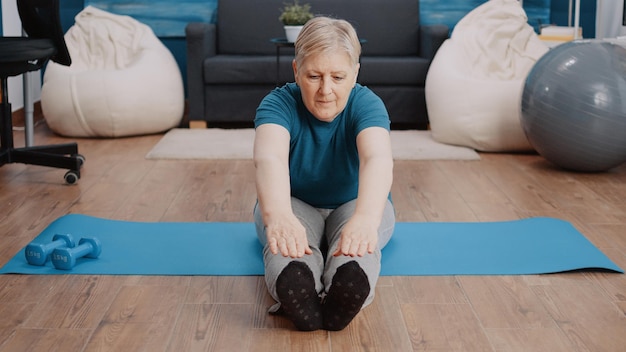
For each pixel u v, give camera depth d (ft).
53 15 10.50
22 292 6.64
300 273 5.48
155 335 5.82
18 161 10.97
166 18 17.29
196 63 15.33
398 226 8.63
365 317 6.18
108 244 7.89
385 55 16.84
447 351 5.60
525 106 11.70
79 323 6.03
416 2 16.83
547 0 17.15
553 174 11.60
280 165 5.88
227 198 10.00
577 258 7.52
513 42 14.80
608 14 16.72
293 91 6.49
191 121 15.55
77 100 14.02
